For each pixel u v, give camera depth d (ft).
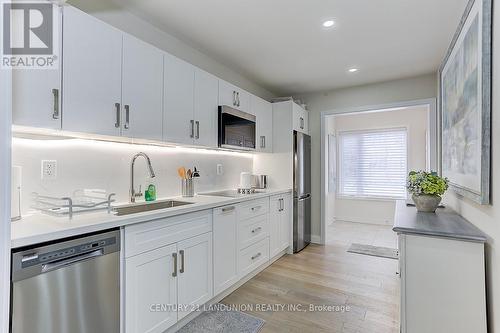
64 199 4.63
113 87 5.57
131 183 7.09
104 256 4.56
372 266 10.16
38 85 4.40
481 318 4.60
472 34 5.14
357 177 18.44
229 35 8.16
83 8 6.05
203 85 8.16
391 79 11.81
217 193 9.93
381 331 6.09
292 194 11.94
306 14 7.02
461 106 6.02
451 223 5.63
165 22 7.47
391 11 6.85
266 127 11.85
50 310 3.84
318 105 13.73
